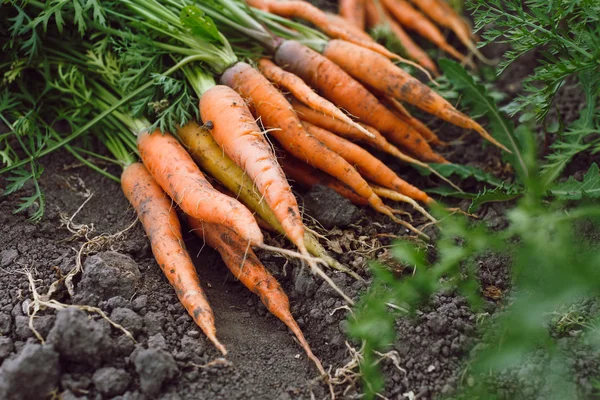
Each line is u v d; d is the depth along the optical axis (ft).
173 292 2.85
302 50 3.19
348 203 3.02
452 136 3.43
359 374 2.70
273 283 2.84
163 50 3.14
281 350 2.79
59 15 3.05
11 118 3.28
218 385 2.67
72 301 2.77
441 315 2.75
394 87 3.18
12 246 2.93
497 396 2.62
